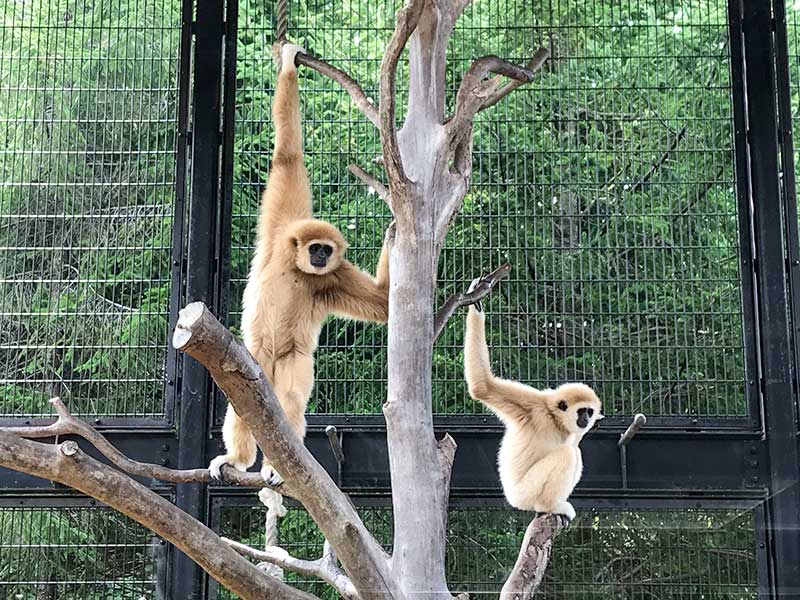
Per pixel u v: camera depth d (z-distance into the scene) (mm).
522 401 7484
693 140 7918
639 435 7340
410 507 5125
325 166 8180
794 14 8242
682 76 8047
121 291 7613
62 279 7602
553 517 6219
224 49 7840
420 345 5301
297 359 6930
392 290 5406
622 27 8180
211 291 7457
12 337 7492
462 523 7418
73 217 7668
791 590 6941
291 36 8398
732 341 7520
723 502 7191
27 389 7387
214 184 7598
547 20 8305
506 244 7879
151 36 7938
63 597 7148
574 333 7723
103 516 7250
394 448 5227
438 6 5820
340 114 8258
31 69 7926
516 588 5867
